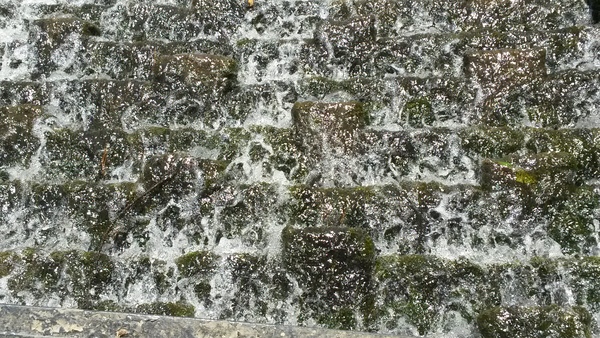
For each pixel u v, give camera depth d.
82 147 3.68
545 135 3.45
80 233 3.42
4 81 4.01
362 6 4.28
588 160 3.37
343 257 3.04
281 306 3.14
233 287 3.20
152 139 3.67
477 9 4.15
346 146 3.50
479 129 3.50
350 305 3.07
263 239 3.31
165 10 4.34
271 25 4.36
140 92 3.86
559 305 2.90
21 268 3.24
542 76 3.65
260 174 3.56
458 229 3.26
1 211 3.45
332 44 4.00
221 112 3.83
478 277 3.09
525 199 3.19
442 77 3.76
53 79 4.13
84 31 4.18
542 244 3.20
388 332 3.05
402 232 3.28
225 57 3.88
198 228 3.39
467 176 3.45
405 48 3.99
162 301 3.18
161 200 3.40
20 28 4.42
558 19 4.09
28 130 3.71
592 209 3.20
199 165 3.40
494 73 3.68
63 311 2.72
